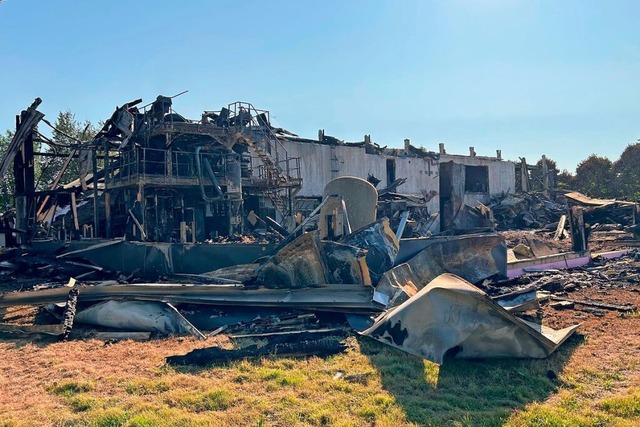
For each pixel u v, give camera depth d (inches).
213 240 765.3
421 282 423.2
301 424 189.6
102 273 570.3
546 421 187.5
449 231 642.2
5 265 606.5
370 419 194.1
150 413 199.6
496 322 251.3
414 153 1615.4
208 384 232.8
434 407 204.2
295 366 257.9
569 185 2532.0
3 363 276.7
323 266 394.9
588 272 551.8
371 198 543.8
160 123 863.7
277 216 1055.6
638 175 2314.2
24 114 879.1
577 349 275.1
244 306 369.1
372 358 265.6
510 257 570.6
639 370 241.8
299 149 1284.4
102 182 1054.4
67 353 292.4
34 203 930.7
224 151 964.6
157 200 907.4
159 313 351.9
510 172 1918.1
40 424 193.0
